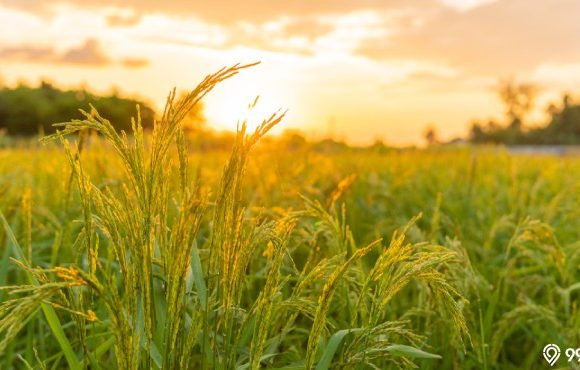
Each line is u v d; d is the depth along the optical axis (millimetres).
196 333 1582
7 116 65750
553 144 85375
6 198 3836
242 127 1538
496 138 85938
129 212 1514
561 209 4918
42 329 2832
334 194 3039
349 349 1765
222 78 1439
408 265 1727
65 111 62594
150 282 1559
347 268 1559
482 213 5523
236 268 1613
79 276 1342
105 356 2693
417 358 2600
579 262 3730
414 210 5617
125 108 50719
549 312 2850
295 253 3576
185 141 1617
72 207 3723
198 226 1496
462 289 2609
